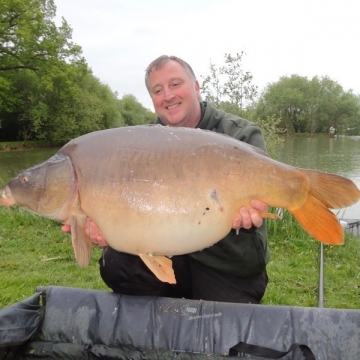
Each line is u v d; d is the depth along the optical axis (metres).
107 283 2.76
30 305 2.36
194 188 1.92
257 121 7.40
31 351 2.33
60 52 29.34
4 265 4.54
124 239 1.95
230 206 1.95
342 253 5.12
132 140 2.01
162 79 2.96
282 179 1.96
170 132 2.03
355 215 7.89
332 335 2.20
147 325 2.32
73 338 2.34
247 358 2.19
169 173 1.92
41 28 27.83
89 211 1.99
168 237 1.92
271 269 4.54
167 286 2.86
